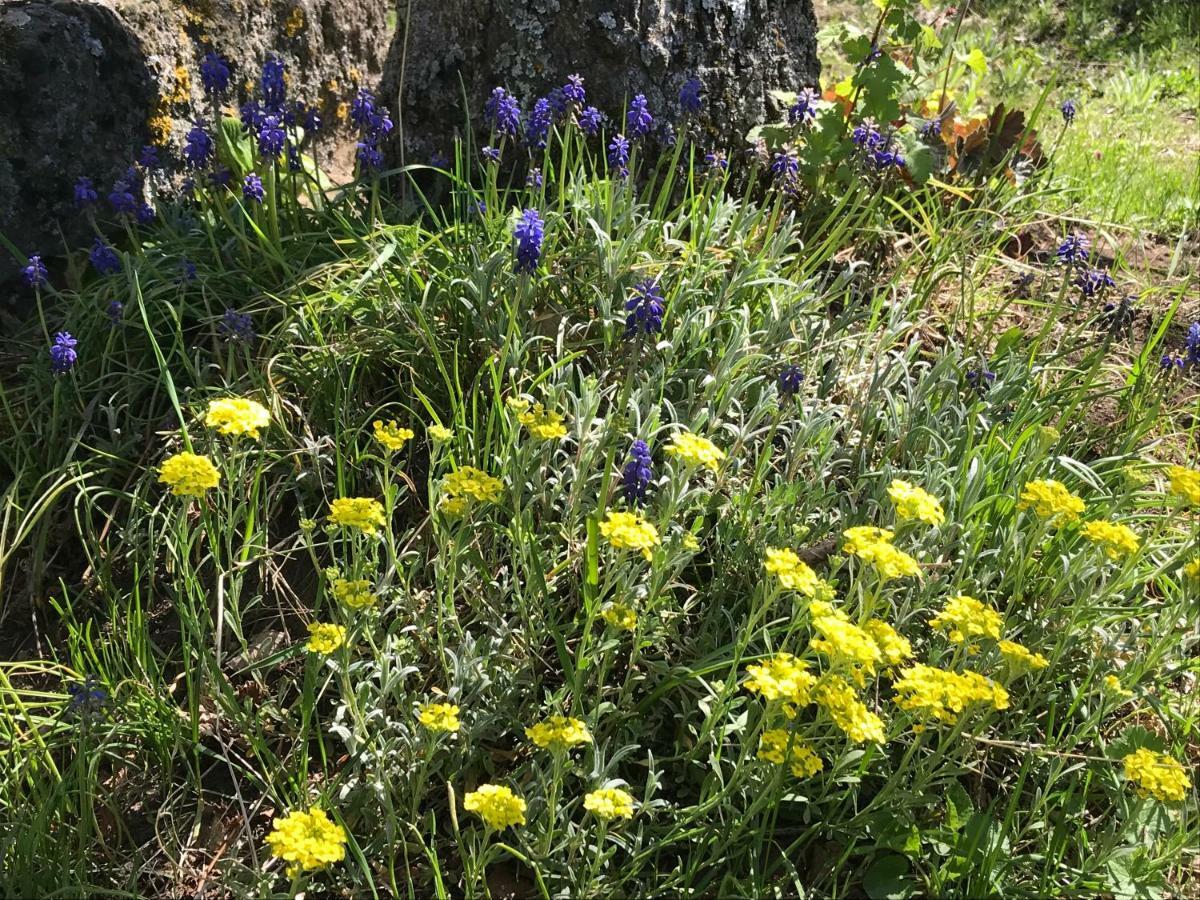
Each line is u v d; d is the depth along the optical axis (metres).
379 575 0.63
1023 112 1.07
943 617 0.53
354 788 0.55
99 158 0.84
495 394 0.65
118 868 0.55
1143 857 0.55
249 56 0.96
